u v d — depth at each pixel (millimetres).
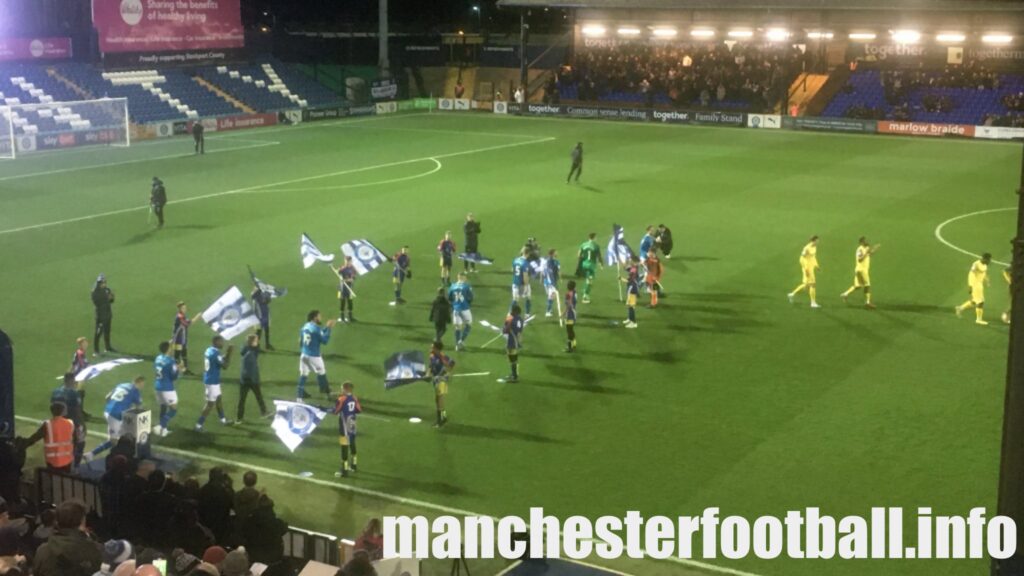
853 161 59500
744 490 18750
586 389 23953
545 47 89562
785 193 49125
